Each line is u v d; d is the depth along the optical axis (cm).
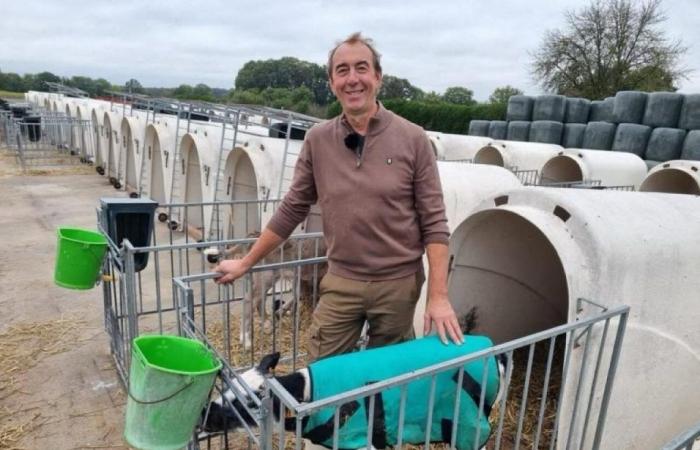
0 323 522
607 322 277
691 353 346
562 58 2955
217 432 258
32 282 636
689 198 397
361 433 232
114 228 424
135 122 1202
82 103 1936
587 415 293
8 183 1341
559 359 459
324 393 228
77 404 395
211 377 217
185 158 907
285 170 709
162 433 213
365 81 241
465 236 383
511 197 351
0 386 414
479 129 1648
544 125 1409
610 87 2791
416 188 261
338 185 257
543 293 450
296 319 400
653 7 2769
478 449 254
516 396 413
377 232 256
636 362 317
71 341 489
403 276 266
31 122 1908
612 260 294
